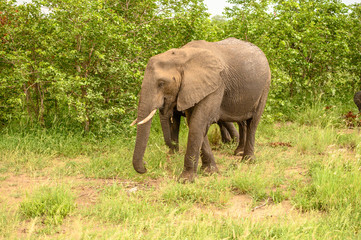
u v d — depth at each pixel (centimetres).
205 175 755
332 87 1537
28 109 1056
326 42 1578
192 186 660
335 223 518
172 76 671
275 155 900
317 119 1268
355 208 564
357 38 1628
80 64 994
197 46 748
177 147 922
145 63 1091
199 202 618
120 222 532
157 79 660
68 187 628
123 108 1032
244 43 835
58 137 960
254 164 830
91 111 964
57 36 967
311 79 1591
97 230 491
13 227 487
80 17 916
